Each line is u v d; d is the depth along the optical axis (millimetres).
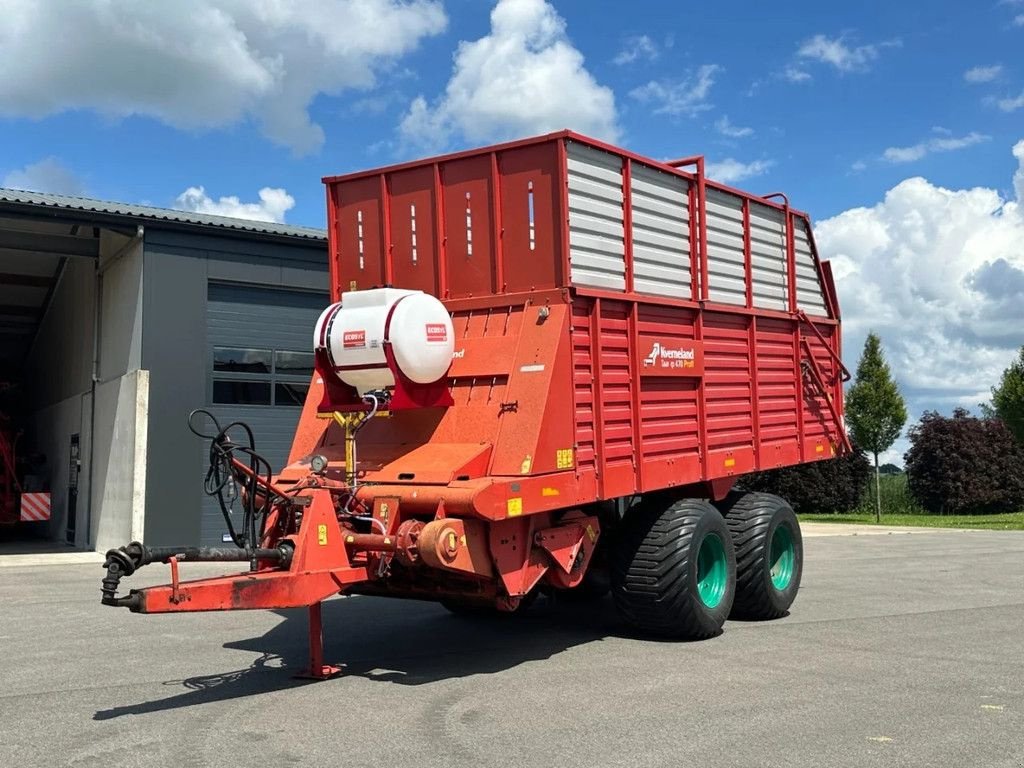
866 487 30422
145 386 14102
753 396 8734
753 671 6414
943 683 6074
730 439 8359
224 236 14805
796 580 8969
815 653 7031
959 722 5180
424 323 6414
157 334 14242
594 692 5832
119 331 15164
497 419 6406
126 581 11547
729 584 7848
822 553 15281
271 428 15141
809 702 5590
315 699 5711
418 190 7316
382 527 6000
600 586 9195
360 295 6574
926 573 12359
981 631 7988
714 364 8227
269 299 15273
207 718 5309
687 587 7297
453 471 6043
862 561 13953
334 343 6480
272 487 6035
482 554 6012
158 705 5617
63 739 4941
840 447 10227
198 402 14500
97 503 15938
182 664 6770
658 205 7617
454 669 6527
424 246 7262
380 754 4645
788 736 4914
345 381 6547
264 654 7109
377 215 7496
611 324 7031
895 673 6363
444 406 6637
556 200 6629
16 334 22094
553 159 6648
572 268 6648
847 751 4668
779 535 8898
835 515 28359
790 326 9477
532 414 6297
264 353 15172
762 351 8977
